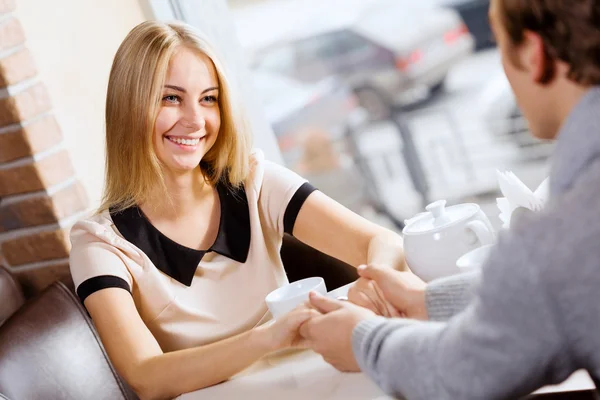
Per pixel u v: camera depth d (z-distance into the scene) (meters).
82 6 2.43
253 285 1.80
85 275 1.67
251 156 1.91
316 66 5.70
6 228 2.36
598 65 0.79
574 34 0.79
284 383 1.30
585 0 0.77
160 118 1.69
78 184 2.34
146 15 2.61
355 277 1.87
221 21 2.71
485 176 4.81
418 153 5.16
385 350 0.94
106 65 2.49
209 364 1.41
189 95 1.69
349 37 5.62
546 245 0.78
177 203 1.77
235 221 1.81
